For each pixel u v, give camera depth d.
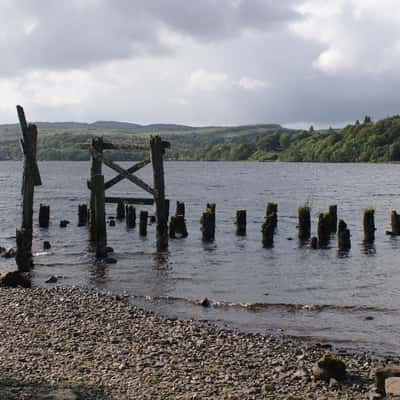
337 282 23.23
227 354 13.37
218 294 20.95
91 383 10.87
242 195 71.94
